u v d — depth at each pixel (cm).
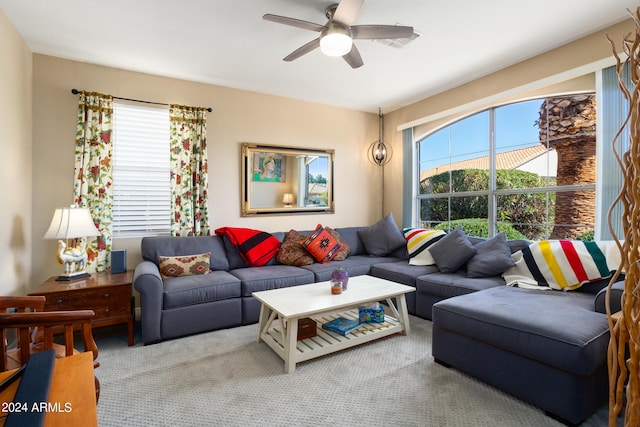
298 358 224
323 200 470
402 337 278
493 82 361
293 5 239
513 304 215
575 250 260
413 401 187
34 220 305
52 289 251
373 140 516
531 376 180
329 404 185
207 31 273
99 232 316
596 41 278
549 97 330
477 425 166
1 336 137
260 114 420
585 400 165
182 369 225
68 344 143
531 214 349
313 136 461
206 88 386
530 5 242
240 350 255
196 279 302
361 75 369
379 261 400
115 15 250
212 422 170
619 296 192
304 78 376
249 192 411
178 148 362
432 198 456
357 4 202
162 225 366
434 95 434
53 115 312
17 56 270
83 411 90
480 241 347
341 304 236
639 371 87
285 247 386
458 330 214
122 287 269
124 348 261
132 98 347
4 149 246
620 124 266
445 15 253
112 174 335
